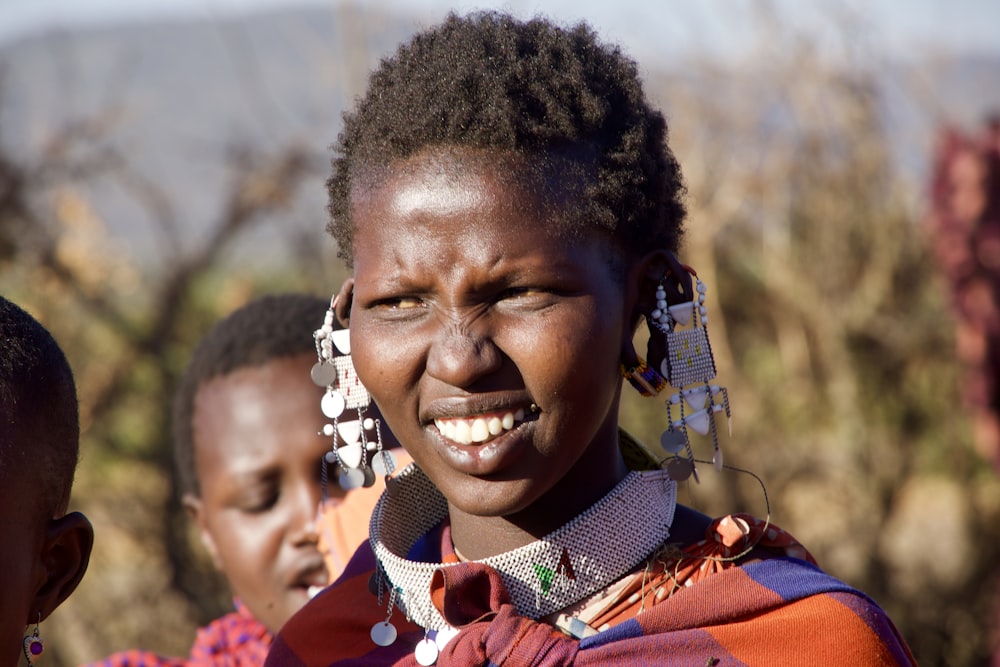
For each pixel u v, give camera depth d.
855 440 14.02
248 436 5.86
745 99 14.04
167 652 13.64
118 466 14.13
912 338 14.00
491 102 3.62
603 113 3.70
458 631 3.83
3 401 3.80
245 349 6.02
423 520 4.39
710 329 14.20
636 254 3.83
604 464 3.94
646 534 3.89
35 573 3.94
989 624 13.38
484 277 3.54
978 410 11.88
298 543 5.77
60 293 14.14
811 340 14.43
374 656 4.06
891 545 14.05
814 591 3.73
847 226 14.23
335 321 6.07
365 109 3.93
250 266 14.98
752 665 3.64
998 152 11.80
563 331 3.56
